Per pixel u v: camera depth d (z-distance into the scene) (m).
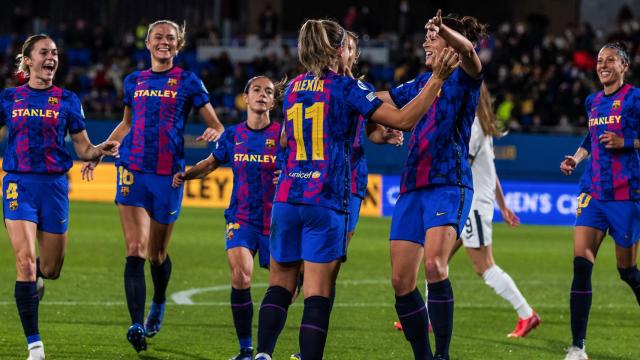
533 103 71.19
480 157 23.06
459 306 28.02
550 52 77.44
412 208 16.73
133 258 20.34
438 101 16.72
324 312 15.09
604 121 20.77
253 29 98.25
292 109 15.40
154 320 21.89
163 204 21.19
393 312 26.30
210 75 77.38
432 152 16.70
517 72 75.12
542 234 52.84
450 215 16.47
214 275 33.28
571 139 64.56
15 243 18.88
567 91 71.25
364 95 15.05
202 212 58.16
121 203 21.03
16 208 19.17
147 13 100.06
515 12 96.94
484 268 23.23
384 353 20.53
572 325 19.94
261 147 19.88
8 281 30.09
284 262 15.65
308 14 98.94
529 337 23.09
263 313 15.89
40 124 19.44
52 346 20.28
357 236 47.44
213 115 21.56
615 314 27.09
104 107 74.25
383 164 64.75
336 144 15.23
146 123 21.16
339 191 15.20
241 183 19.92
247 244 19.77
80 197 64.31
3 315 23.89
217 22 97.88
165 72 21.42
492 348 21.52
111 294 28.20
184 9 99.75
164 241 21.61
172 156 21.22
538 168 64.75
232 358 19.44
